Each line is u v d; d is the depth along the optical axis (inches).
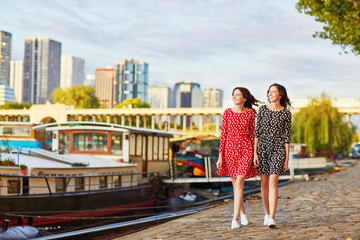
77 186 572.7
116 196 628.4
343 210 336.8
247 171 248.4
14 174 502.3
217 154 967.0
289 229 240.7
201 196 821.9
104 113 4574.3
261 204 390.9
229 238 220.2
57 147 698.8
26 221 489.1
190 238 224.1
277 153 242.7
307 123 1894.7
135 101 5428.2
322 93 1973.4
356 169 1440.7
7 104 5511.8
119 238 241.6
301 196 468.4
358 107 3668.8
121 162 677.9
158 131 764.6
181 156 945.5
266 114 243.9
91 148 690.2
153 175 749.9
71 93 6063.0
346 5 553.9
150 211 709.9
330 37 591.8
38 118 4680.1
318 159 1193.4
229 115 246.8
